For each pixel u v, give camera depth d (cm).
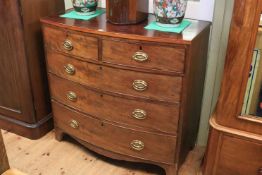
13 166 184
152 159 171
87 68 162
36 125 204
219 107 142
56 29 165
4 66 193
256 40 127
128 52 146
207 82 184
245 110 141
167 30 149
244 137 139
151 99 153
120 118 165
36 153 196
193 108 173
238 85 134
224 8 162
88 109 175
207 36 166
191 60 142
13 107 206
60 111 192
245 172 148
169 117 154
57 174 179
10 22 175
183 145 170
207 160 155
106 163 188
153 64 144
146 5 167
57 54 173
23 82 191
